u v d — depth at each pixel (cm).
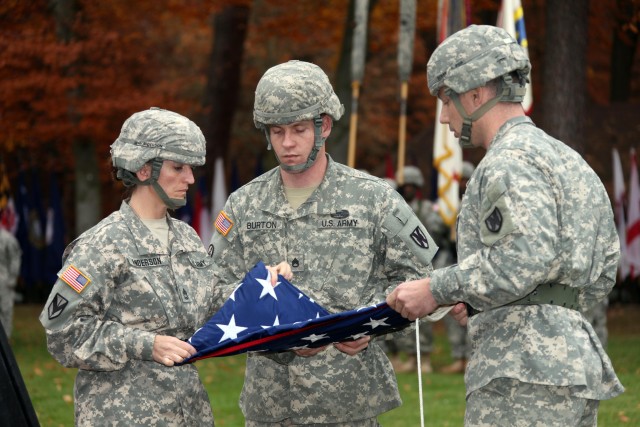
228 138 4753
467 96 873
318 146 1020
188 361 917
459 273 827
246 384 1073
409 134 6194
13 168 5572
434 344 3173
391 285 1054
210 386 2322
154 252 958
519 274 796
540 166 822
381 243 1055
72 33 4075
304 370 1033
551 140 861
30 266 4834
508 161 820
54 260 4797
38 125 4203
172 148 952
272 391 1050
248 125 6500
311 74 1014
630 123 4428
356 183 1061
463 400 2067
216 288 1019
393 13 4181
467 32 872
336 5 4309
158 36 5872
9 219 4650
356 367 1041
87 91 4194
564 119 3020
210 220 4391
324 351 1035
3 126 4178
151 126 955
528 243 794
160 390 943
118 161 958
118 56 4322
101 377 939
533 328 832
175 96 5047
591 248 843
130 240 950
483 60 855
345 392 1036
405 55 2180
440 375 2442
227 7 4453
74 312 921
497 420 836
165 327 954
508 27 2367
